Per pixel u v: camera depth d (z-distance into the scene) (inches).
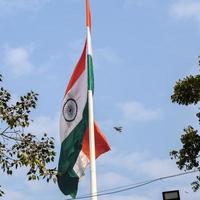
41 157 789.9
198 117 1035.9
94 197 989.2
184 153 1029.8
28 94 807.7
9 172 777.6
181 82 1058.7
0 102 789.2
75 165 1075.9
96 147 1078.4
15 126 788.6
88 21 1177.4
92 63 1119.6
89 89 1089.4
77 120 1093.8
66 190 1061.1
